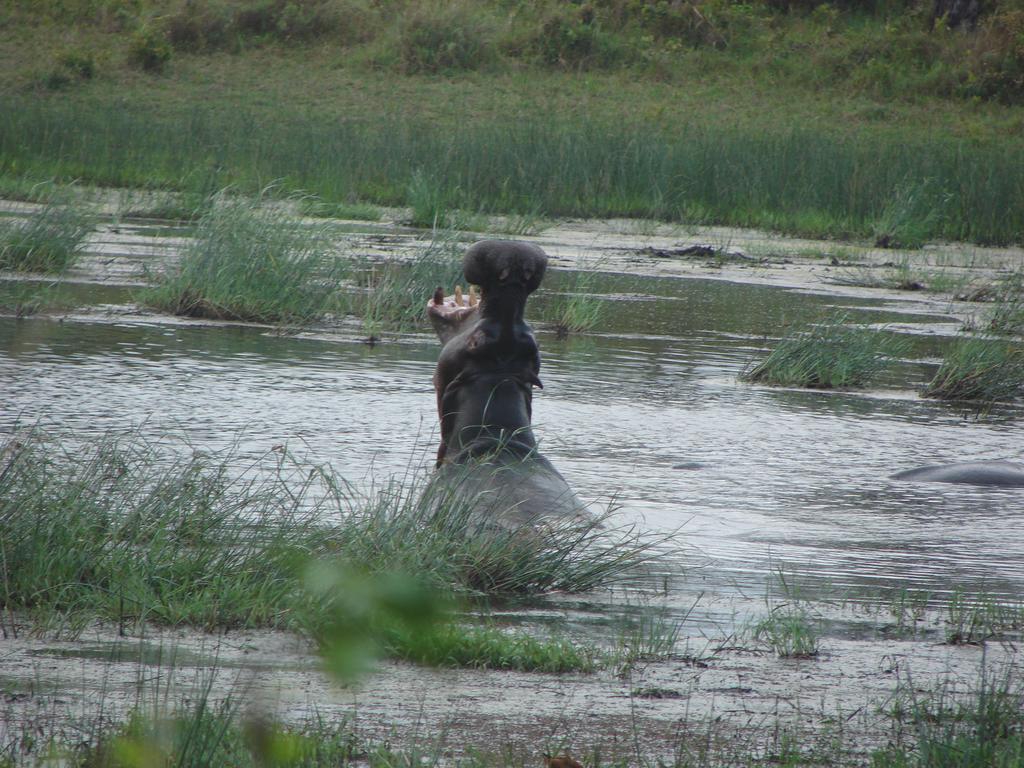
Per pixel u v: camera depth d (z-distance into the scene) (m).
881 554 26.83
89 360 43.38
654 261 81.19
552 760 14.61
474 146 108.50
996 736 16.48
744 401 43.59
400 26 153.25
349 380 42.84
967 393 46.91
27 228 64.50
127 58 145.62
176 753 14.13
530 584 23.88
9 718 15.84
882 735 16.86
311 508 26.86
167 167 106.56
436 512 24.86
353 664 7.85
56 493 24.27
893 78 152.50
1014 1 165.62
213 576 21.89
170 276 57.66
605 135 114.50
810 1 171.25
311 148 110.12
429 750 15.51
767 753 16.02
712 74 152.62
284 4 156.75
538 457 27.34
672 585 24.23
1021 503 31.67
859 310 65.38
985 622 22.41
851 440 38.53
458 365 27.05
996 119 144.88
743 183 106.00
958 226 101.62
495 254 26.42
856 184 103.75
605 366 48.44
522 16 159.88
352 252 71.88
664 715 17.38
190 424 34.78
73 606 20.72
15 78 138.75
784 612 22.62
